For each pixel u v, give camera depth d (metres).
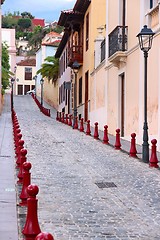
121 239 7.15
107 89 26.22
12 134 23.88
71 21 38.38
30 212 6.39
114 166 14.04
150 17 18.28
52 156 15.99
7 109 54.44
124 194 10.32
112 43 23.31
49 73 59.34
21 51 113.56
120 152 17.25
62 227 7.74
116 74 23.98
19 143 13.16
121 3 23.22
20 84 94.69
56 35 82.62
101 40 30.23
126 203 9.52
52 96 62.91
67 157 15.86
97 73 29.69
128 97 21.47
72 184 11.33
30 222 6.37
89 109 32.94
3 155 15.75
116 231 7.58
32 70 95.25
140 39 14.85
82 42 37.69
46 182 11.48
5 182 11.03
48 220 8.14
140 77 19.39
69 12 37.75
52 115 49.38
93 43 33.09
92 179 12.01
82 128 26.88
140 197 10.05
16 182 11.05
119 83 23.55
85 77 35.88
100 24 33.22
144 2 18.78
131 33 20.97
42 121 36.50
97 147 18.81
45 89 70.00
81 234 7.37
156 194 10.32
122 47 21.83
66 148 18.33
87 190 10.69
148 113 18.12
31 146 18.59
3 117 40.06
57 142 20.41
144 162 14.75
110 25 25.55
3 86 54.78
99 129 28.34
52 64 59.75
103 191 10.62
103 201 9.66
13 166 13.43
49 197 9.90
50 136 23.20
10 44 86.94
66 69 47.97
